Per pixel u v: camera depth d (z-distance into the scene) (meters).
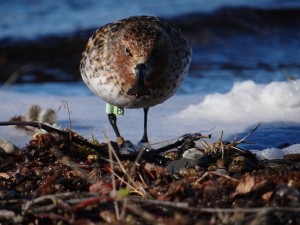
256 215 6.09
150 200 6.44
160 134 10.19
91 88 9.95
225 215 6.15
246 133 10.05
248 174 7.15
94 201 6.53
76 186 7.35
